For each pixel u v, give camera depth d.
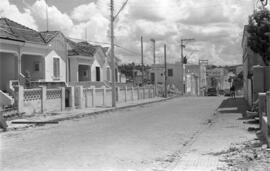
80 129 17.58
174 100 52.16
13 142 13.48
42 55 33.06
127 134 15.29
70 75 39.81
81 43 49.19
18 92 23.64
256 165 8.31
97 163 9.38
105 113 28.64
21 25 34.75
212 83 120.19
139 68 113.94
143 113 28.00
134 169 8.70
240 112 26.08
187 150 11.39
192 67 101.88
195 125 18.91
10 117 22.47
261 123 14.49
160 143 12.88
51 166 9.02
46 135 15.48
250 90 30.28
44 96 26.50
